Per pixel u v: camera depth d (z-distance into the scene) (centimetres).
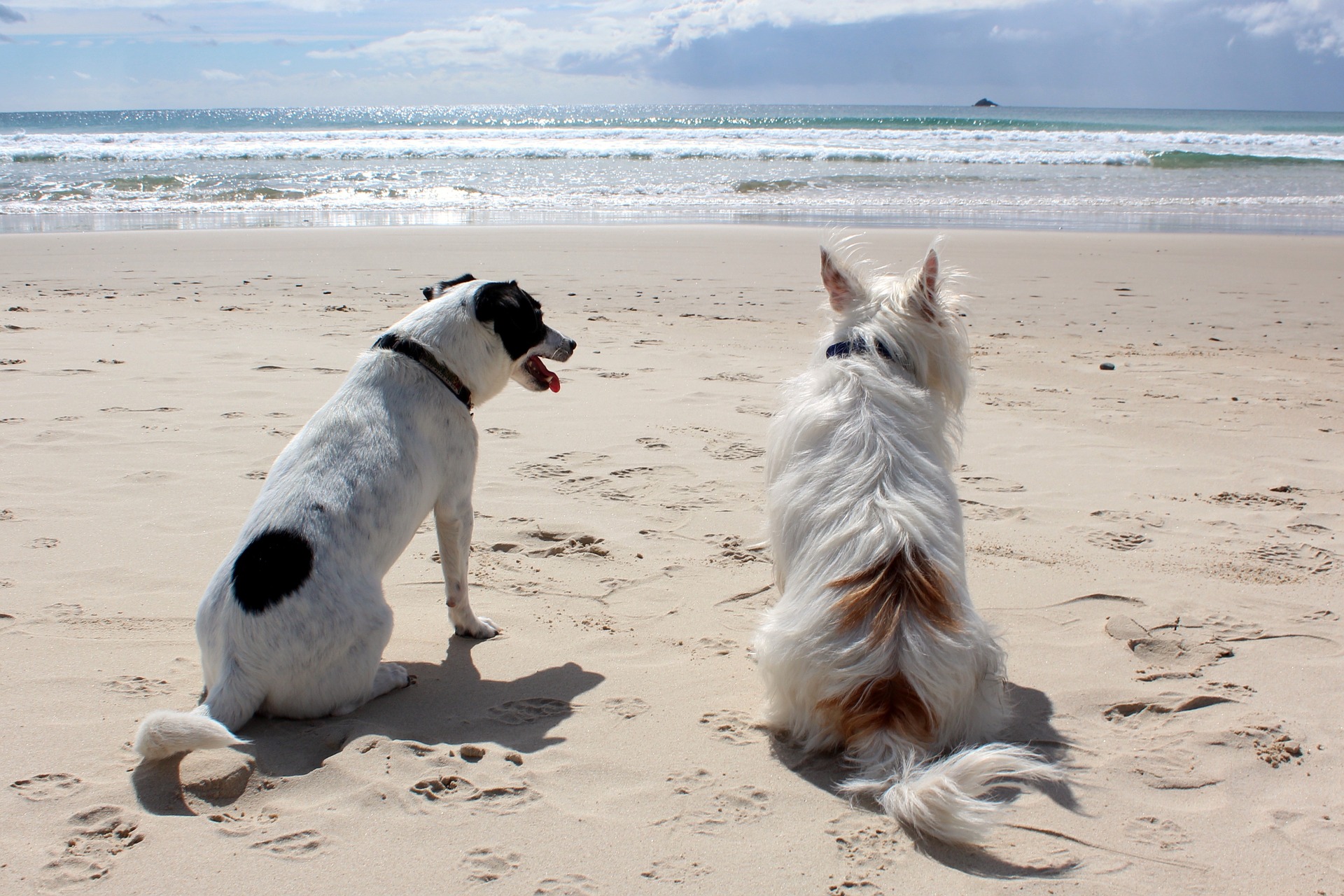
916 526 307
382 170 3000
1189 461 600
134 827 248
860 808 270
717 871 239
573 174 2941
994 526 490
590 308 1090
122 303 1053
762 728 313
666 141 4391
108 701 313
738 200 2361
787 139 4419
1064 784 283
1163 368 852
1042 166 3219
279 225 1845
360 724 303
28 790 262
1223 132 5275
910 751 275
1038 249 1550
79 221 1855
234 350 830
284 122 9569
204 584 399
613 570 436
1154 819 266
